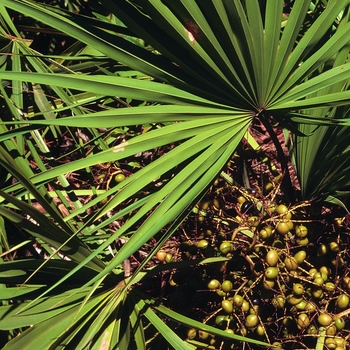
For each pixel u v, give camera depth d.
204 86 0.98
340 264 1.11
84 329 1.00
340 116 1.07
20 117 1.15
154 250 0.94
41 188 1.03
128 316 1.04
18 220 0.93
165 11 0.90
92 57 1.15
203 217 1.15
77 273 1.01
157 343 1.16
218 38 0.93
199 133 0.98
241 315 1.11
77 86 0.91
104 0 0.93
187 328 1.14
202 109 0.98
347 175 1.09
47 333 0.98
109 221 0.97
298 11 0.94
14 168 0.89
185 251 1.15
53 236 0.97
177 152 0.95
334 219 1.12
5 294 0.97
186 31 0.92
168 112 0.96
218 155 0.98
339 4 0.95
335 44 0.97
